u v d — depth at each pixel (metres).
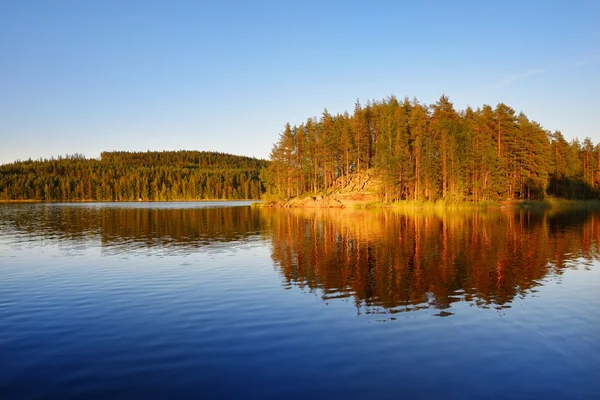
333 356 10.90
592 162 99.94
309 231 41.62
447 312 14.68
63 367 10.38
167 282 19.77
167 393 9.01
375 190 87.50
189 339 12.21
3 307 15.78
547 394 8.95
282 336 12.39
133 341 12.09
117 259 26.39
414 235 36.16
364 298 16.56
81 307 15.72
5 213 80.44
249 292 17.70
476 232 37.81
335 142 95.94
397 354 11.03
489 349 11.37
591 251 27.19
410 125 89.75
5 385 9.43
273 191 105.50
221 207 106.81
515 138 85.06
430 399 8.73
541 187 85.56
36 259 26.64
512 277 19.98
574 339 12.09
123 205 126.75
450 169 78.25
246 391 9.07
